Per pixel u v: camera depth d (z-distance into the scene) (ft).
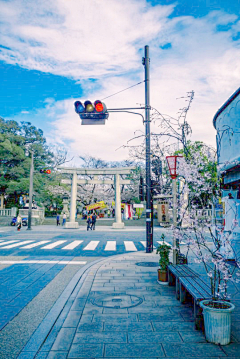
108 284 24.00
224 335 12.94
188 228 17.61
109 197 159.94
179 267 21.90
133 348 12.60
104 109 28.22
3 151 126.31
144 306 18.33
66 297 20.62
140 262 34.63
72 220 101.19
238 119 28.32
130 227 110.63
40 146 150.71
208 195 18.65
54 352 12.25
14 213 121.90
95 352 12.24
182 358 11.72
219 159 33.60
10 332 14.73
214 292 14.46
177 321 15.79
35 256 40.75
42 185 141.59
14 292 22.13
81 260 37.45
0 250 46.96
